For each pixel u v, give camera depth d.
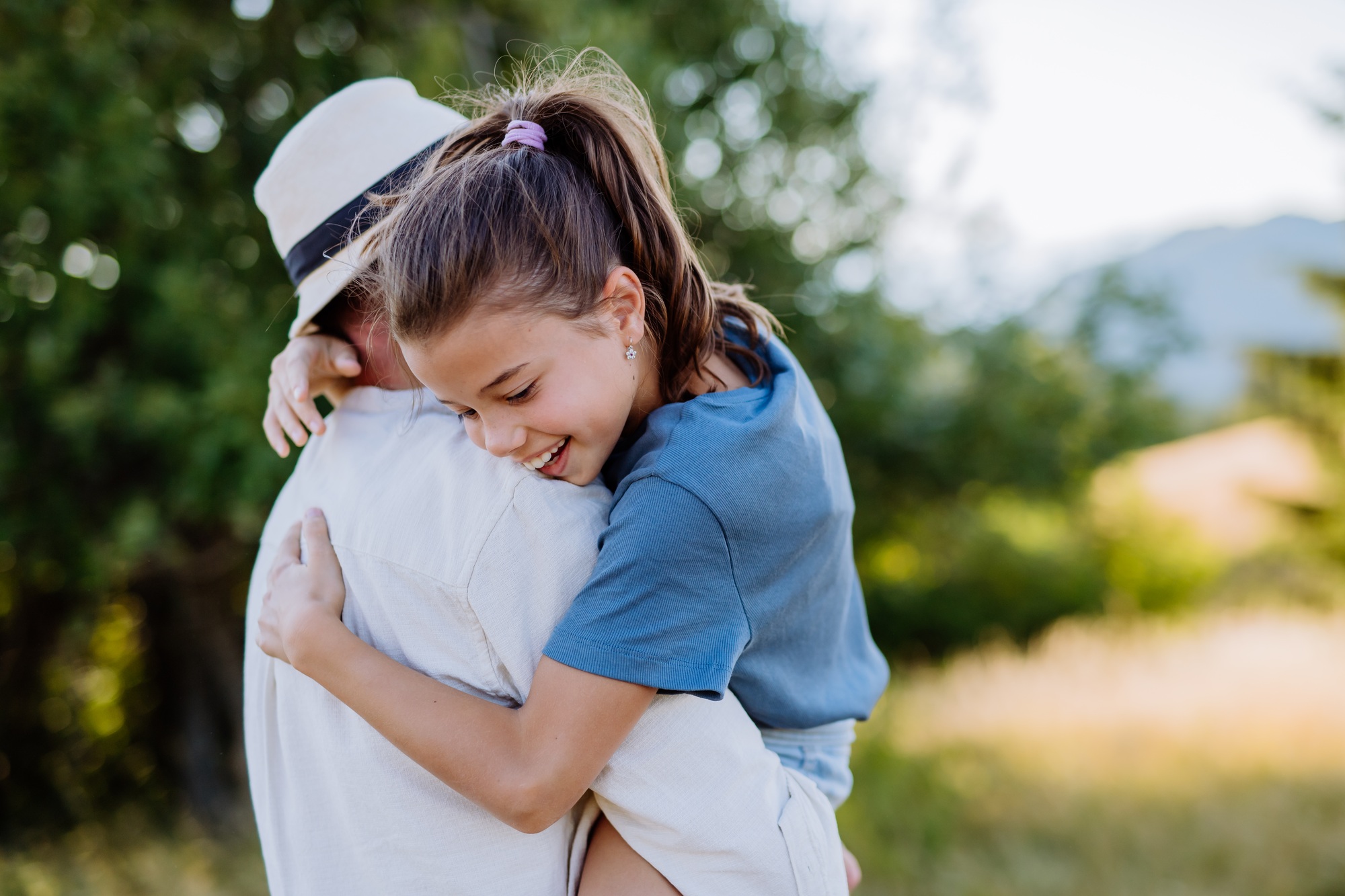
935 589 11.46
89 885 4.36
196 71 4.41
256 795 1.09
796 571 0.94
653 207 0.96
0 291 4.04
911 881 4.31
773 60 5.71
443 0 4.41
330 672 0.88
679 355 0.98
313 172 1.07
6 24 3.82
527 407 0.87
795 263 5.68
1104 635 9.75
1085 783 5.39
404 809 0.89
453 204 0.85
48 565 4.84
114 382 4.15
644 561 0.83
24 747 5.55
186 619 5.57
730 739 0.89
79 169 3.78
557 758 0.83
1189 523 13.27
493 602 0.88
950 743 6.11
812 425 0.99
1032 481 7.29
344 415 1.11
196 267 4.24
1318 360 11.17
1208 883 4.28
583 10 4.26
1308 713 6.36
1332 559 11.45
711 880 0.89
